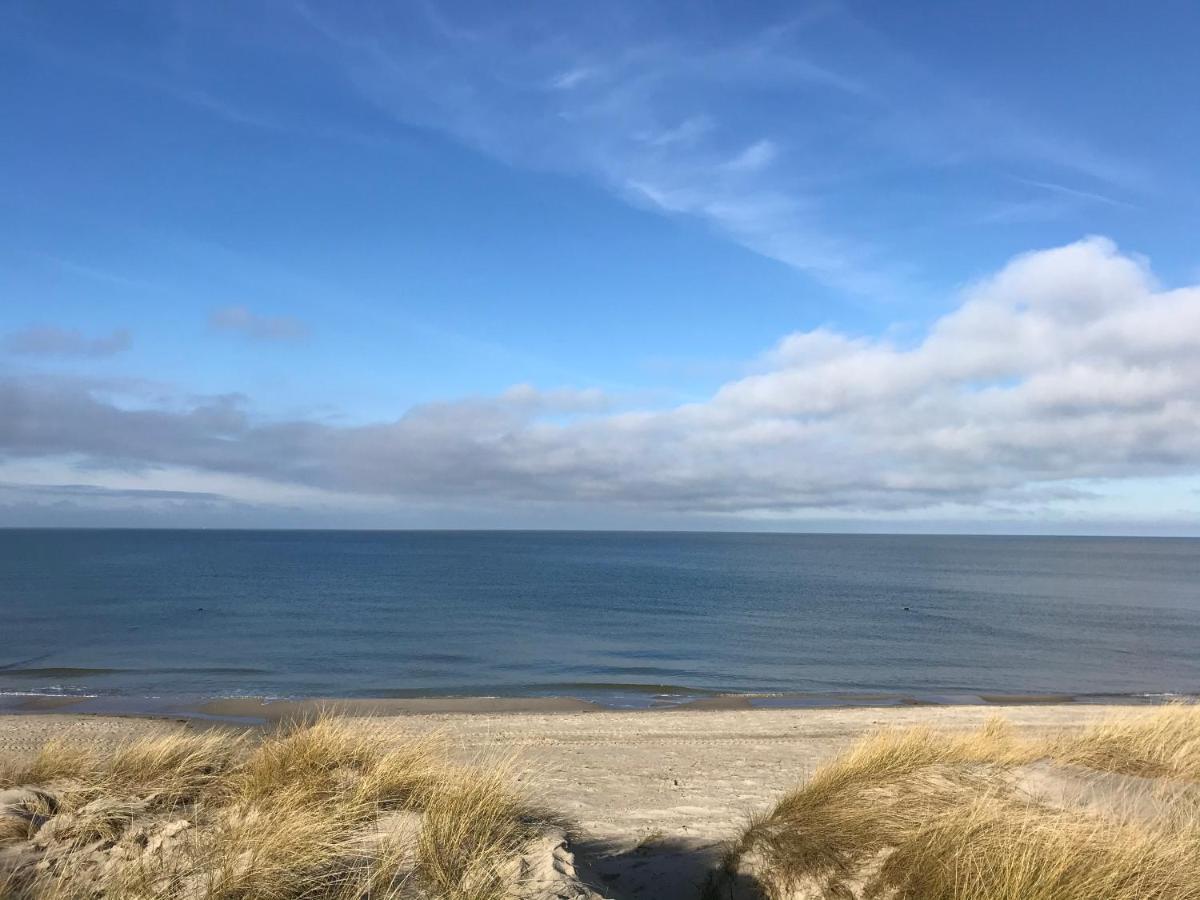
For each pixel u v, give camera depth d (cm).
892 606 5312
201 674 2491
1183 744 699
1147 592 6994
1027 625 4250
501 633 3622
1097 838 398
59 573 7756
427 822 446
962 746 677
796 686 2472
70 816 489
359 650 3038
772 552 17238
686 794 884
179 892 375
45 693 2095
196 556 12075
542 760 1143
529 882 391
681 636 3616
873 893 405
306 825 423
